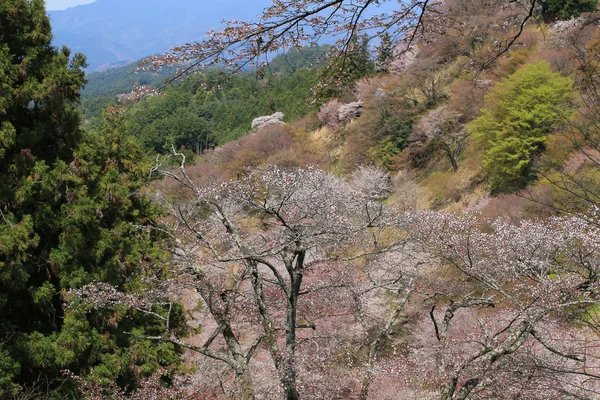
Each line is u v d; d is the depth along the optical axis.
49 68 11.32
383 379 8.90
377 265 11.68
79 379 8.68
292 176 7.78
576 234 7.68
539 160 20.00
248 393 6.54
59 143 11.92
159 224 11.55
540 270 8.45
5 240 9.52
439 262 11.46
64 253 10.52
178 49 3.74
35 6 11.48
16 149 10.66
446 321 8.13
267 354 12.09
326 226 7.63
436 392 7.22
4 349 9.28
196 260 8.66
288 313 7.10
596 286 6.03
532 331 6.25
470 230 9.52
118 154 14.06
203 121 68.50
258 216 11.12
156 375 8.48
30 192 10.23
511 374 6.17
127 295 8.04
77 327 10.05
